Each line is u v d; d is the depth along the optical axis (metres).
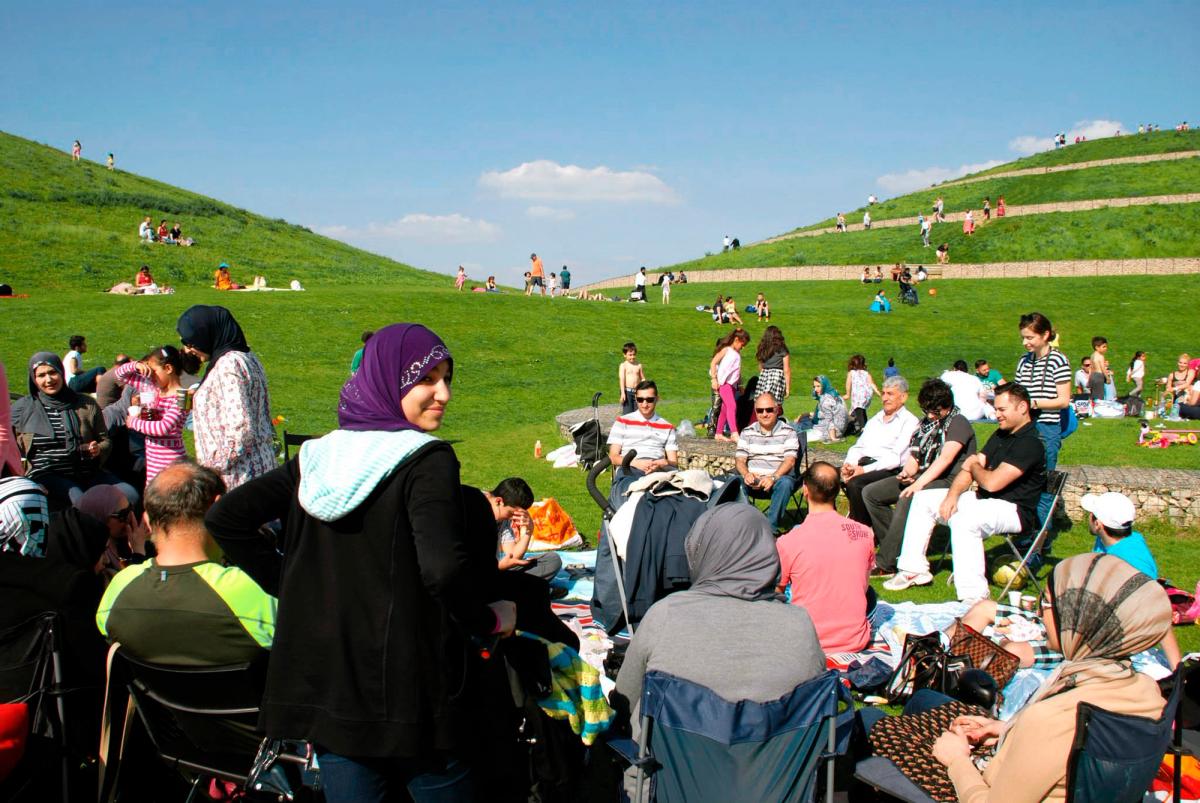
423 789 2.73
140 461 8.88
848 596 5.73
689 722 3.22
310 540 2.69
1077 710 3.12
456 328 28.84
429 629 2.63
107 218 52.38
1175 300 40.41
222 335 5.27
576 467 12.98
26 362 20.08
